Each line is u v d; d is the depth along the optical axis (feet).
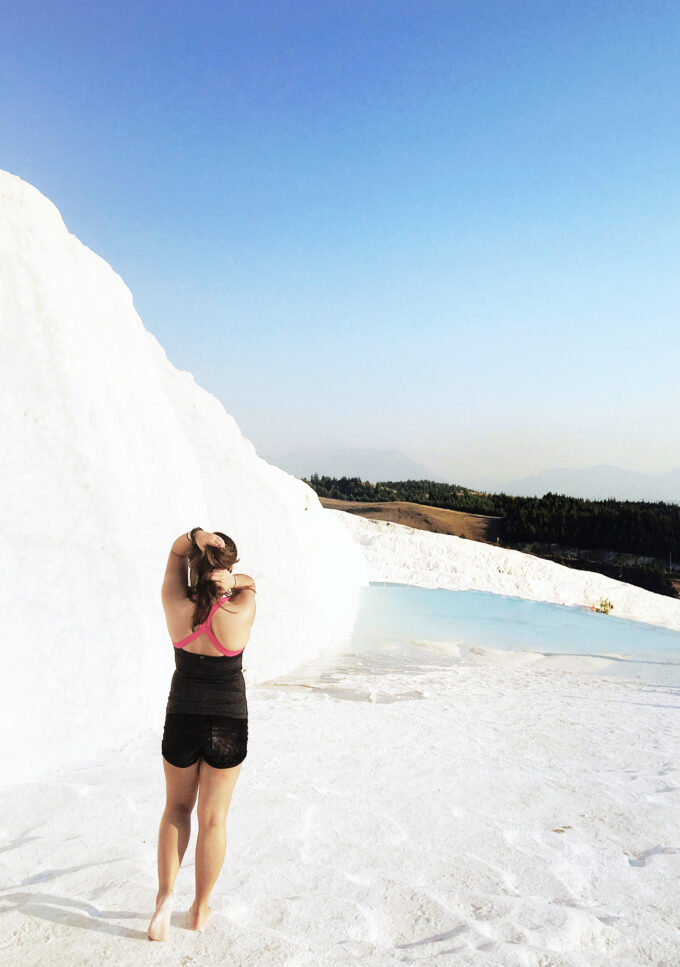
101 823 13.87
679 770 23.35
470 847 14.75
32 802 15.05
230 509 50.47
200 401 55.98
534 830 16.40
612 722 32.19
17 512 19.81
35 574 19.08
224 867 12.12
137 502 27.04
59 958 8.36
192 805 10.04
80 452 23.44
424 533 128.16
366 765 21.02
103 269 32.32
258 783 17.98
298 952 8.95
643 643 65.77
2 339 21.71
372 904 11.05
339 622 64.18
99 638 20.90
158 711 23.98
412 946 9.60
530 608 84.23
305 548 64.54
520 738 27.37
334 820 15.46
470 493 467.11
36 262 24.17
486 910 11.29
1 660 17.03
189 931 9.31
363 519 133.69
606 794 19.89
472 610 79.15
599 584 110.63
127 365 31.50
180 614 10.08
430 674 44.68
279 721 26.86
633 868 14.34
